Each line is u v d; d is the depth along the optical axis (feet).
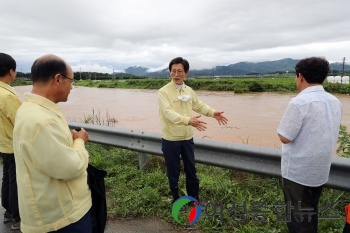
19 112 5.78
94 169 7.11
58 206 5.90
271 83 98.12
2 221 10.98
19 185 5.93
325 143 7.04
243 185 12.59
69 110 48.67
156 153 13.61
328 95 7.25
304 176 7.32
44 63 5.85
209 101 63.16
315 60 7.05
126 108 50.96
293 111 7.04
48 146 5.45
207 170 14.85
